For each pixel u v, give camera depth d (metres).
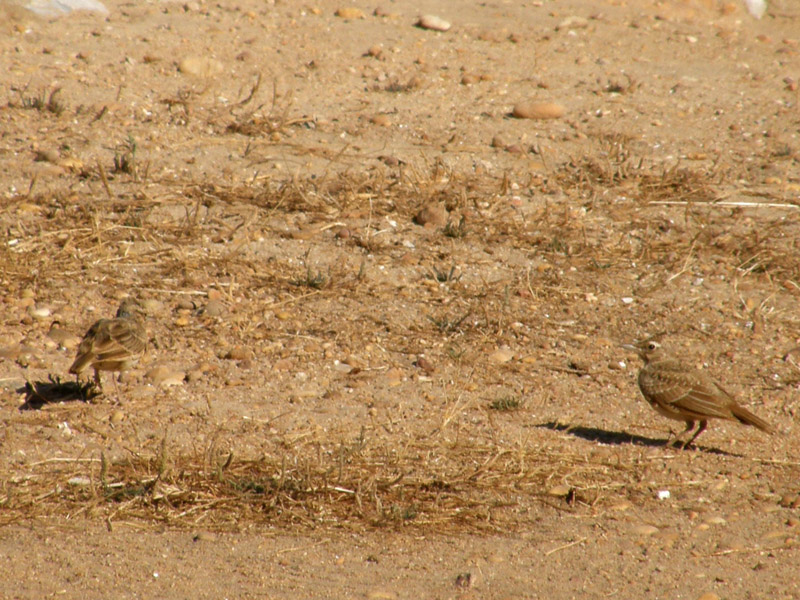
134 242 15.28
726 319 14.48
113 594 7.96
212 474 9.92
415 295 14.60
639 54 25.36
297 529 9.22
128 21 23.97
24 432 10.56
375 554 8.86
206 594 8.03
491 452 10.75
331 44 23.94
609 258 16.03
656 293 15.15
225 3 25.69
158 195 16.67
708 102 22.52
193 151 18.33
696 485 10.30
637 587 8.44
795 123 21.48
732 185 18.58
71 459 10.09
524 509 9.76
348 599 8.05
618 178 18.58
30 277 14.04
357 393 11.98
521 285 15.04
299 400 11.69
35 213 15.84
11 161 17.33
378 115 20.33
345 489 9.84
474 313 14.23
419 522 9.42
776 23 29.02
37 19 23.27
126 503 9.40
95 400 11.38
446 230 16.33
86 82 20.53
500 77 22.94
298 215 16.50
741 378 12.85
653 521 9.62
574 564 8.82
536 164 18.89
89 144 18.16
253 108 20.20
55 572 8.25
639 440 11.29
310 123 19.80
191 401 11.52
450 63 23.58
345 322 13.73
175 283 14.34
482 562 8.80
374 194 17.30
